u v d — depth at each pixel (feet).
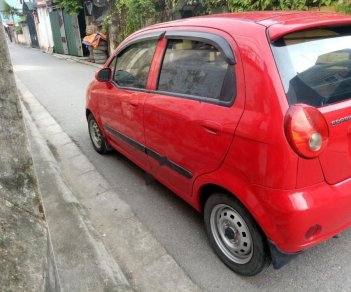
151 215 11.78
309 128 6.76
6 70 6.36
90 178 14.79
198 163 9.00
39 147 17.25
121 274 8.95
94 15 55.06
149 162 11.85
